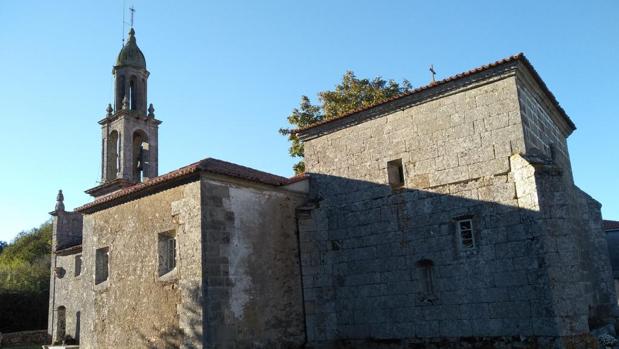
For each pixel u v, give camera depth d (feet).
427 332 49.21
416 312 50.21
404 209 52.70
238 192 52.49
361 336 53.36
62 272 111.24
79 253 107.04
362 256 54.75
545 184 44.57
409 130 53.78
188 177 50.49
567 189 59.52
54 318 109.60
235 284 49.39
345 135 58.80
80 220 120.78
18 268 149.18
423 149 52.44
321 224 58.18
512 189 46.16
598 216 61.57
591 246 59.88
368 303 53.47
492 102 48.80
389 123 55.42
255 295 51.03
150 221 54.29
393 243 52.85
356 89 101.04
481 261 46.93
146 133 105.70
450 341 47.65
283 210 57.00
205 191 49.39
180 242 50.08
